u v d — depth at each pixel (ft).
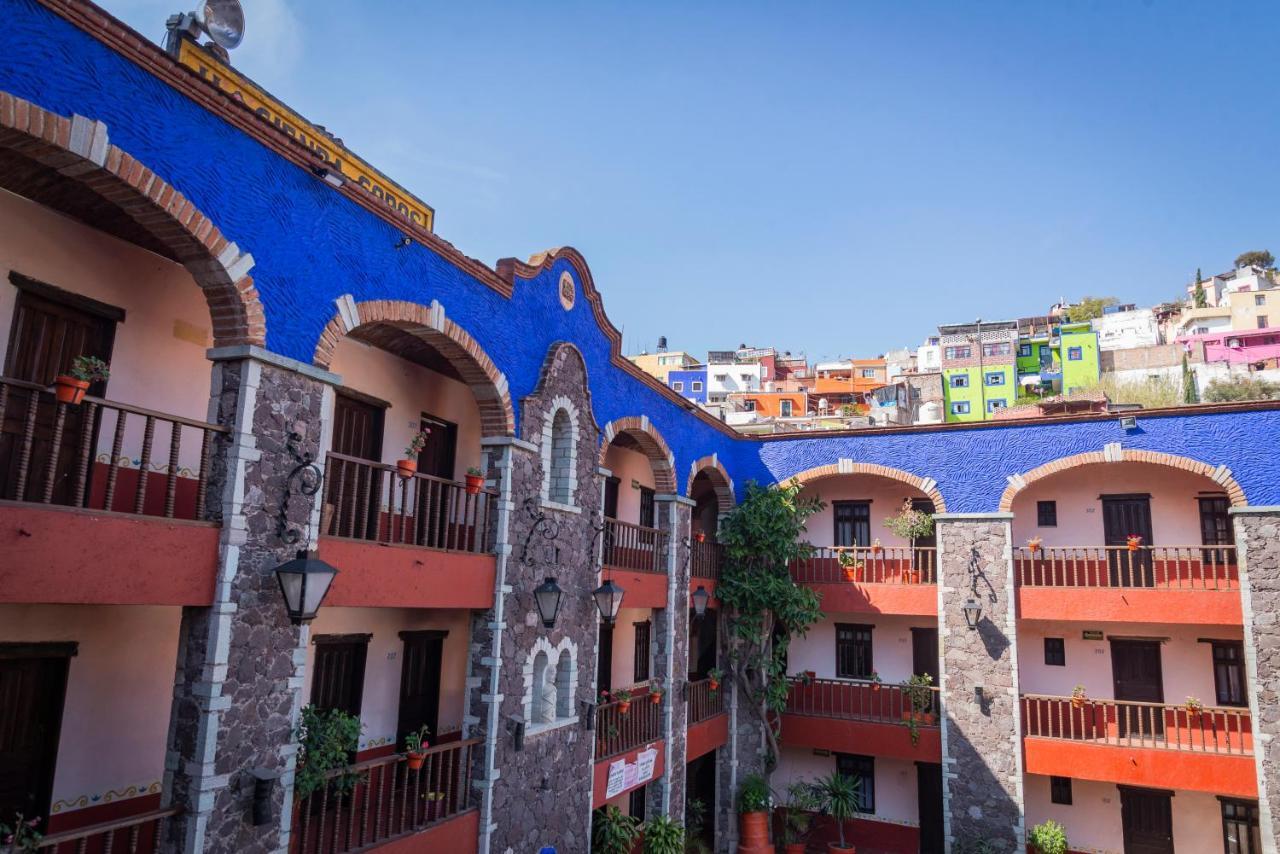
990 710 60.13
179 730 25.20
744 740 66.03
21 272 27.58
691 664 76.28
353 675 41.32
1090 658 64.75
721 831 64.49
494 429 40.68
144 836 30.78
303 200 29.45
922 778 68.39
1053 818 64.08
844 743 64.28
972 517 63.05
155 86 24.32
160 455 31.78
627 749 51.34
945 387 191.31
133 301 31.30
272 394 27.55
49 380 28.50
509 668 39.42
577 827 44.83
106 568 22.57
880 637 71.51
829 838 69.77
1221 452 57.11
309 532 28.68
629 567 57.00
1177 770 54.54
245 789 25.89
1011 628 60.44
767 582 63.98
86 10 22.13
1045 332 202.28
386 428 43.24
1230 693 60.70
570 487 45.80
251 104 36.88
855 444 68.18
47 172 25.95
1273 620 53.72
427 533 35.22
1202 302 211.82
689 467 62.69
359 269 31.91
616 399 52.60
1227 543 61.31
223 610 25.41
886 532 72.02
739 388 223.92
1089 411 73.15
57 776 28.48
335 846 29.71
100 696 30.01
